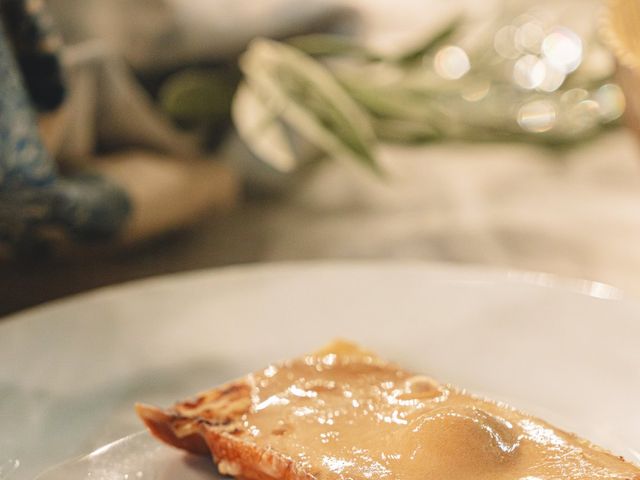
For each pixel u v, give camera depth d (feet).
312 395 0.90
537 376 0.99
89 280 1.30
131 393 0.97
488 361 1.00
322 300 1.06
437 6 1.89
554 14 1.95
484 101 1.69
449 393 0.89
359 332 1.04
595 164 1.70
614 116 1.67
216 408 0.89
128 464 0.88
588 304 1.04
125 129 1.39
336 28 1.54
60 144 1.30
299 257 1.38
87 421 0.93
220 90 1.48
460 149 1.79
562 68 1.75
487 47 1.79
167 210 1.33
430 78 1.64
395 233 1.45
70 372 0.97
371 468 0.81
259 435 0.86
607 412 0.95
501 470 0.81
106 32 1.39
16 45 1.22
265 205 1.56
